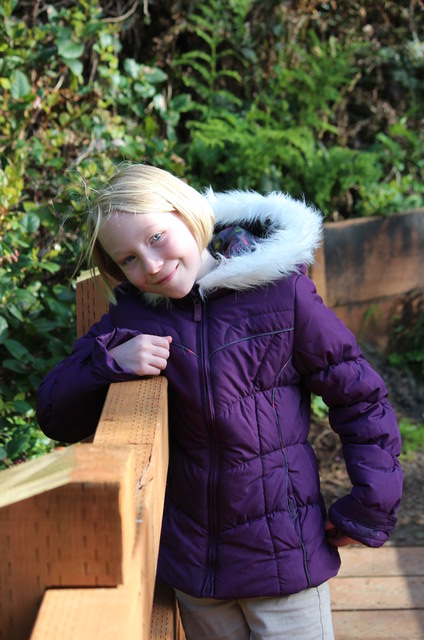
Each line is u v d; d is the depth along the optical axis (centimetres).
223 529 148
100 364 132
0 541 71
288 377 148
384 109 470
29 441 236
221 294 146
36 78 330
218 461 146
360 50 462
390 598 248
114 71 349
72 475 70
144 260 132
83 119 328
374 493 144
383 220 402
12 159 299
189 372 143
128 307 150
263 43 439
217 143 391
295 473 149
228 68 435
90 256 139
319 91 416
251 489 146
